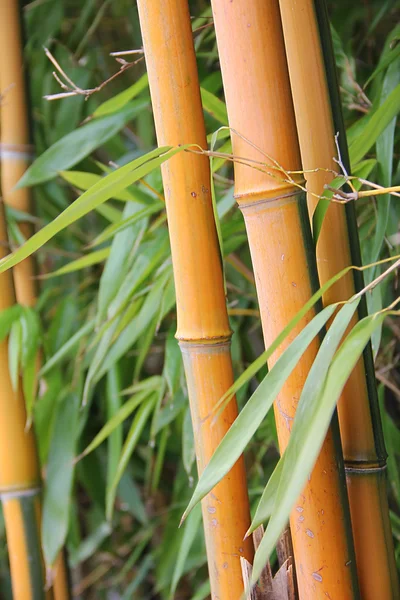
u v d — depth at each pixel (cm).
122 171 99
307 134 106
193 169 103
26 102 143
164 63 102
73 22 186
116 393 144
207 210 104
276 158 100
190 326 104
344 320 94
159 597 195
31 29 170
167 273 125
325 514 101
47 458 140
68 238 178
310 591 102
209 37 136
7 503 135
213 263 104
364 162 116
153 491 155
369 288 95
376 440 106
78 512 199
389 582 106
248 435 94
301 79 106
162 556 153
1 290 134
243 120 100
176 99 102
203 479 95
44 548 135
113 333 128
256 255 101
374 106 120
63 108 163
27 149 143
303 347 95
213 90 136
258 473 149
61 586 144
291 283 100
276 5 100
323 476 101
